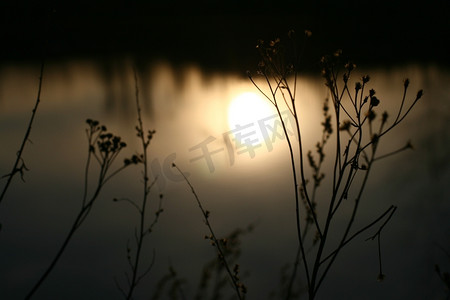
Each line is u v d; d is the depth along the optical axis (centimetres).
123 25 2023
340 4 1798
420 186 482
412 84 998
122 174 610
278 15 1920
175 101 1019
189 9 2062
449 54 1371
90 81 1280
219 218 484
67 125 862
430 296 312
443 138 588
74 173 625
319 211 480
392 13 1697
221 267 300
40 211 510
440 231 390
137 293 351
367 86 991
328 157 596
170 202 530
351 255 387
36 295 354
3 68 1479
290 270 368
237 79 1235
